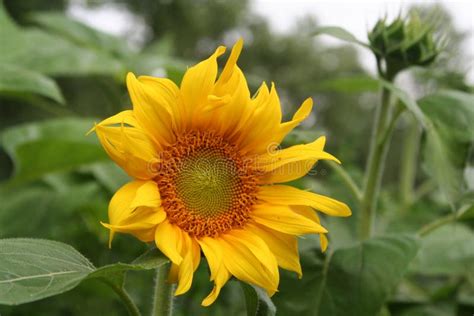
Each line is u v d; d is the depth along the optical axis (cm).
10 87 87
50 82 89
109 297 90
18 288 49
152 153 55
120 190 53
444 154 67
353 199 94
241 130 58
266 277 54
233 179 57
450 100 69
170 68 86
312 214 58
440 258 87
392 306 81
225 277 53
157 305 56
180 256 52
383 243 66
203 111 57
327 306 64
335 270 66
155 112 55
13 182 97
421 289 91
